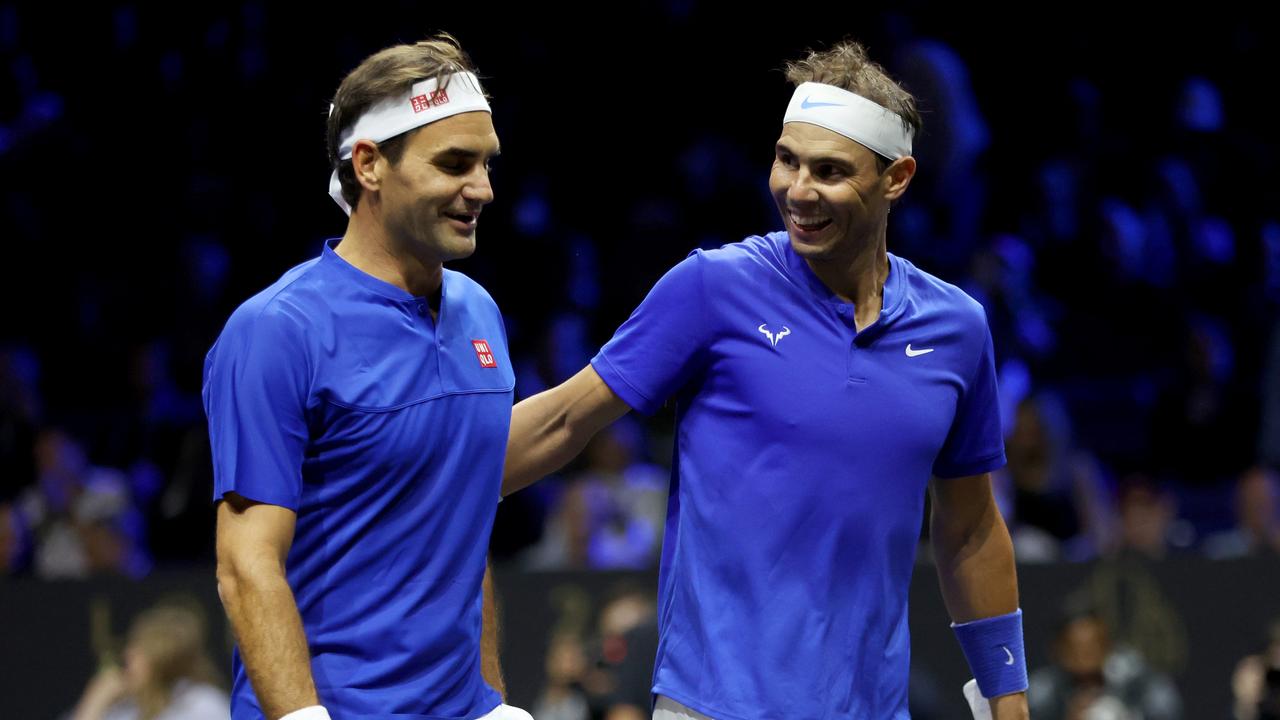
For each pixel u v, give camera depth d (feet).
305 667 32.76
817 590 36.83
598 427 39.09
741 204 148.66
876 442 37.19
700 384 38.65
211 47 159.12
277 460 33.55
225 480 33.55
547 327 123.34
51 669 79.36
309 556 34.63
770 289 37.88
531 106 161.58
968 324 38.88
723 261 38.27
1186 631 79.82
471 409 35.65
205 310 131.03
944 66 124.88
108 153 151.64
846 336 37.58
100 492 94.94
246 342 33.96
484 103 35.32
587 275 143.13
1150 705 76.33
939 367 38.24
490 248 137.90
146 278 140.77
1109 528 94.27
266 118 154.30
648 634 67.15
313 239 147.84
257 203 148.46
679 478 39.01
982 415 39.91
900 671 38.01
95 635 79.46
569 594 79.05
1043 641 80.12
